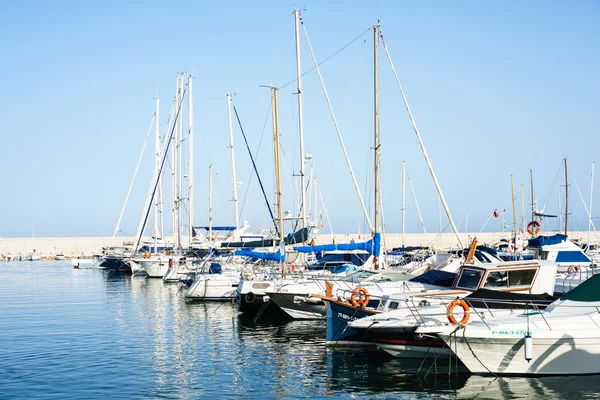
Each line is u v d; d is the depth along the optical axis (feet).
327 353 72.74
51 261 377.71
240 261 134.92
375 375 62.75
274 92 112.27
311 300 88.63
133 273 207.51
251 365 67.87
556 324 58.59
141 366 68.28
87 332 90.68
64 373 65.51
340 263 117.39
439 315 62.75
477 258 93.30
